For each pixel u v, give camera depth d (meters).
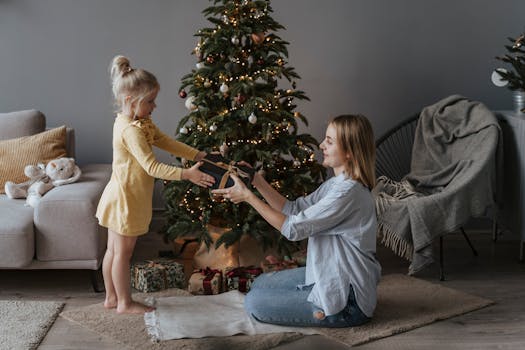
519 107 3.92
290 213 3.00
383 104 4.27
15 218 3.20
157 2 4.10
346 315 2.87
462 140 3.83
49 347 2.72
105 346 2.72
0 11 4.05
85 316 2.99
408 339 2.83
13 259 3.12
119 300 3.02
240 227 3.52
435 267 3.74
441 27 4.20
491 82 4.25
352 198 2.82
